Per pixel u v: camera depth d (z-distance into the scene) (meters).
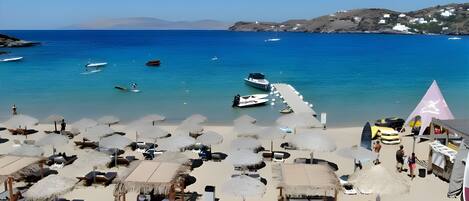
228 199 20.17
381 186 16.70
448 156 21.73
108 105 44.34
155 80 62.34
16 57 101.00
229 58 100.62
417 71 74.12
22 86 56.69
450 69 76.94
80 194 20.47
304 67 80.94
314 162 24.38
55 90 53.44
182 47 146.50
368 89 54.59
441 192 20.80
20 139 30.61
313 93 51.66
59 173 22.75
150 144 27.84
